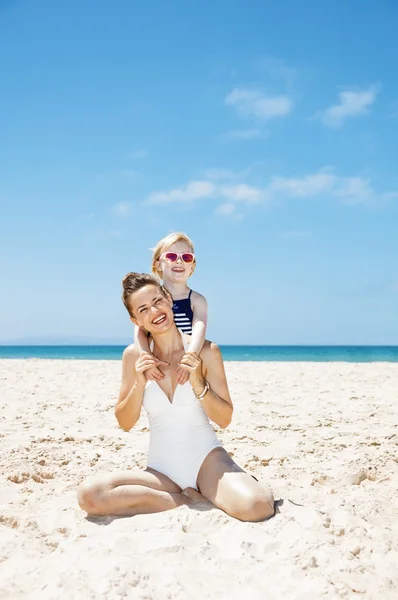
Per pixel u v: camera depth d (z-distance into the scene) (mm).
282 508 3600
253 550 2988
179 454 3740
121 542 2980
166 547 2900
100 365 19453
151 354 3914
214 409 3721
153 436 3869
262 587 2590
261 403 9008
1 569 2770
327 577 2689
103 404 8906
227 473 3596
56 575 2619
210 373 3914
